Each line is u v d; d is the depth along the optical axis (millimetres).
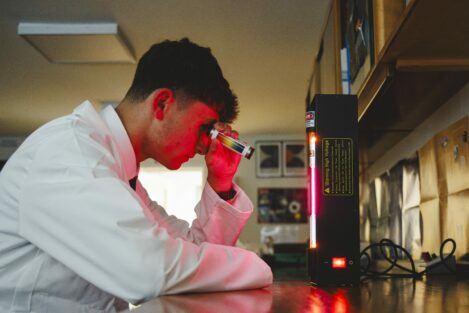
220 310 693
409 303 794
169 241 894
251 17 3350
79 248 870
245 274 990
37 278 991
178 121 1171
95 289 1036
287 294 924
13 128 6039
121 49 3727
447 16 1038
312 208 1146
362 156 2797
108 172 938
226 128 1326
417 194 2051
